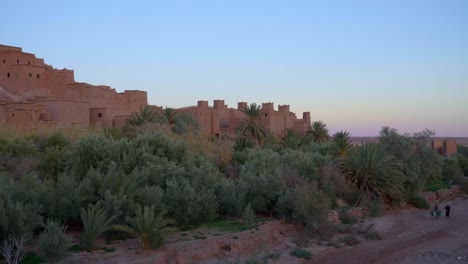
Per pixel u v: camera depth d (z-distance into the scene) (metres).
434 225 29.34
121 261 15.10
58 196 17.31
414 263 20.58
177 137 35.50
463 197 43.50
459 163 57.38
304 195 23.03
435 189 43.22
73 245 16.17
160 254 16.16
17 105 41.31
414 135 40.00
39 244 14.41
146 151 25.64
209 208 21.20
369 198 31.38
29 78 53.03
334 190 29.00
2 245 14.05
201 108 63.06
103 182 19.09
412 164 35.66
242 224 21.67
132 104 61.62
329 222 24.44
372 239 24.30
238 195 23.34
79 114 47.84
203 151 34.00
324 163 31.08
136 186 20.05
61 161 24.34
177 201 20.20
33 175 19.36
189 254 16.70
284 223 23.12
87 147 23.67
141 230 16.56
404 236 25.77
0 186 16.48
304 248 20.67
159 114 50.84
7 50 52.81
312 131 61.50
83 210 16.50
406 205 35.31
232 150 36.72
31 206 15.88
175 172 22.36
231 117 72.62
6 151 26.03
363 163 31.30
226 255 17.81
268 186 24.81
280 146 51.19
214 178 23.98
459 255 22.12
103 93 56.97
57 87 54.72
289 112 80.69
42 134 32.34
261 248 19.36
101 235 17.91
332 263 19.25
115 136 34.72
